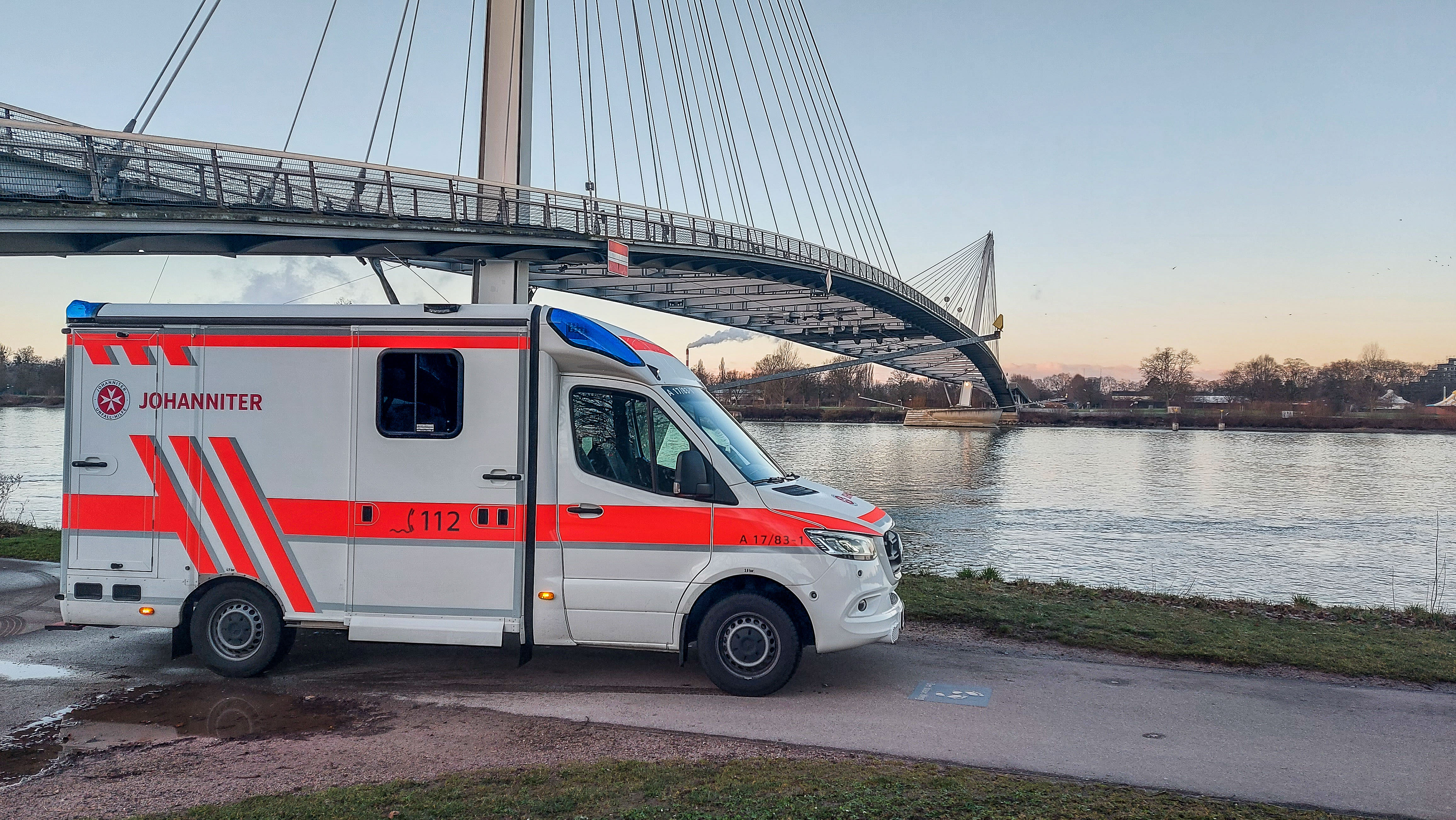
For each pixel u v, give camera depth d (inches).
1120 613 375.2
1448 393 6560.0
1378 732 239.8
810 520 261.9
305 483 273.6
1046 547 1221.7
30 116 770.8
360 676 283.4
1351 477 2471.7
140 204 853.8
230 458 275.6
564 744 224.4
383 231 1155.3
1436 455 3383.4
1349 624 386.3
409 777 202.1
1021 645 328.2
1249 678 290.8
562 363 268.2
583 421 268.7
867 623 261.9
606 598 264.5
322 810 178.5
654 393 266.5
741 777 197.5
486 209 1380.4
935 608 371.2
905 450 3324.3
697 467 260.7
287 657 304.3
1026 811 178.9
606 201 1601.9
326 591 273.1
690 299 2517.2
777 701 261.0
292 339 274.2
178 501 277.0
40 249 816.9
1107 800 186.5
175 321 276.5
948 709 255.3
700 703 258.5
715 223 1913.1
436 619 269.4
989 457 3120.1
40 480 1439.5
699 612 269.6
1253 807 187.2
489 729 236.2
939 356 4173.2
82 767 210.1
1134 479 2372.0
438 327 269.4
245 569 275.1
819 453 3169.3
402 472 270.2
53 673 285.0
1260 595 919.0
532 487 266.8
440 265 1480.1
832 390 6254.9
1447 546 1280.8
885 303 2859.3
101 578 279.1
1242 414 5703.7
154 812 183.8
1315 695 271.7
